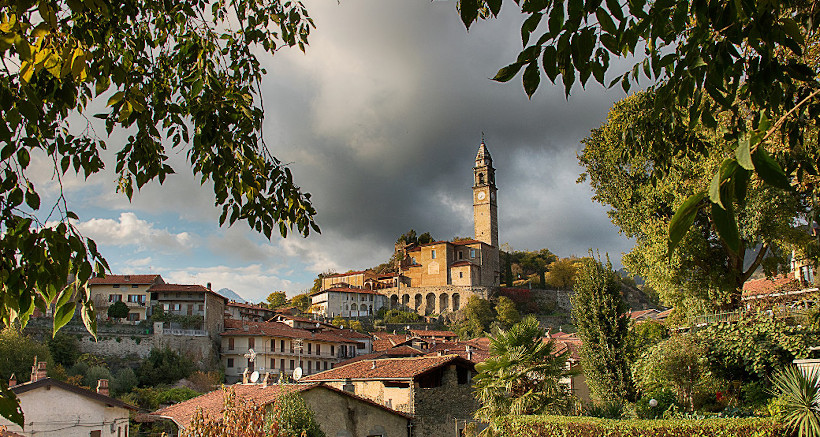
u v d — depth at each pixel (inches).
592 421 681.0
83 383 1887.3
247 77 327.9
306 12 333.4
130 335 2279.8
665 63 209.6
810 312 759.7
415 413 1021.8
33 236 178.7
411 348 2050.9
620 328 1010.7
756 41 189.0
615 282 1045.2
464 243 4357.8
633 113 389.7
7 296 179.9
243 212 274.4
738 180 119.3
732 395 807.1
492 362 795.4
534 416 749.9
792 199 858.8
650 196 1050.7
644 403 863.1
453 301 4180.6
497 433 790.5
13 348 1763.0
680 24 176.2
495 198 4628.4
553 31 152.5
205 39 305.3
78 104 245.9
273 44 335.6
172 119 263.3
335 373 1285.7
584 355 1030.4
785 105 272.1
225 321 2847.0
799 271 1150.3
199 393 2031.3
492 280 4389.8
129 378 2059.5
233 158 264.4
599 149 1144.2
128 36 275.0
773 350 760.3
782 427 577.6
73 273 191.3
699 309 1028.5
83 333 2197.3
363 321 4023.1
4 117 169.0
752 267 985.5
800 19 270.8
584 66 173.2
